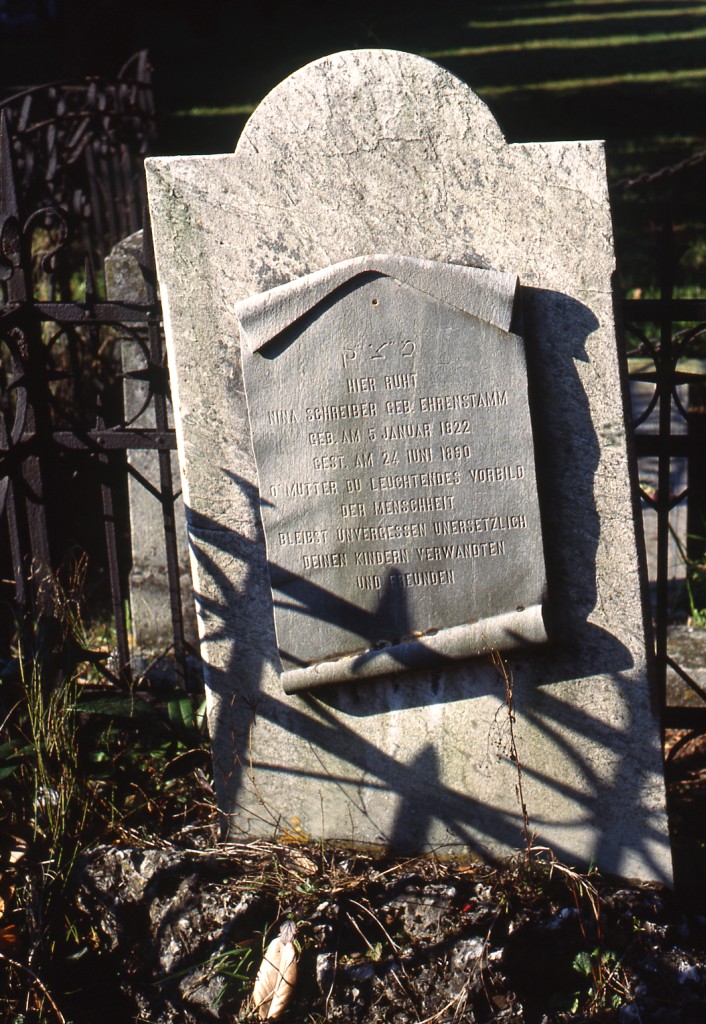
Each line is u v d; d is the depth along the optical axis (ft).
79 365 18.40
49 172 20.71
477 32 62.23
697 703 12.50
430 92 8.96
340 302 9.21
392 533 9.59
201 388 9.73
